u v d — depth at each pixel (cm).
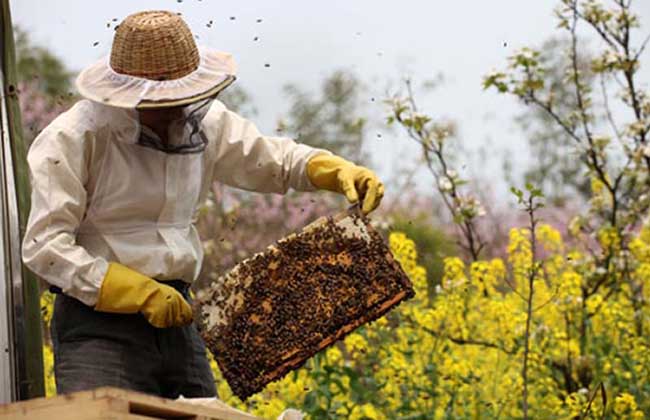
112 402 557
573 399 973
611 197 1201
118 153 718
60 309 727
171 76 706
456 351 1089
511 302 1060
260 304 704
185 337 737
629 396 944
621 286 1148
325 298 706
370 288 706
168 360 729
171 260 728
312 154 770
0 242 764
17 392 759
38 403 566
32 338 771
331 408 930
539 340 1060
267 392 1034
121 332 717
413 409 965
